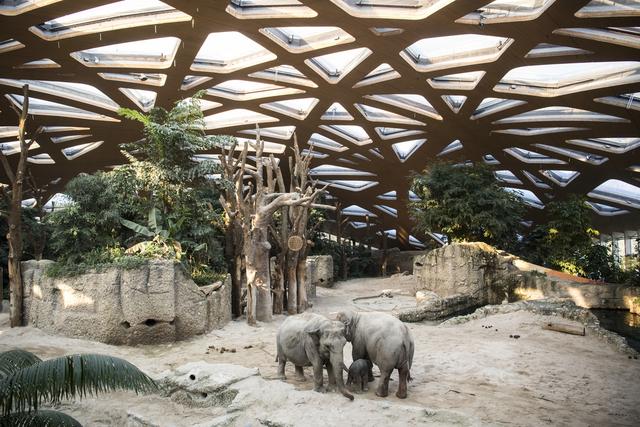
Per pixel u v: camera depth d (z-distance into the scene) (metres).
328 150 39.28
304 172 20.55
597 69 24.53
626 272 27.56
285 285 20.92
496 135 33.56
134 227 15.79
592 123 29.41
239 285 18.23
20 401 5.67
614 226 46.34
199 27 20.92
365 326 9.17
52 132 33.44
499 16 19.69
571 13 18.44
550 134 32.25
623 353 11.92
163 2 18.94
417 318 18.94
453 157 38.66
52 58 23.31
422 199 28.94
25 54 22.66
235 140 18.66
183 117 17.61
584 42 20.56
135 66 25.11
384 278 37.34
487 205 26.69
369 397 8.73
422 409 7.55
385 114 33.00
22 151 15.73
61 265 14.75
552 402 8.60
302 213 20.09
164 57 25.20
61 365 5.82
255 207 17.59
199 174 17.52
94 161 39.94
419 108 30.94
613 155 33.75
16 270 15.39
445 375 10.18
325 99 29.75
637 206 42.25
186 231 17.55
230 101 30.69
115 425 8.39
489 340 13.33
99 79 26.11
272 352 12.55
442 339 13.61
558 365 10.81
